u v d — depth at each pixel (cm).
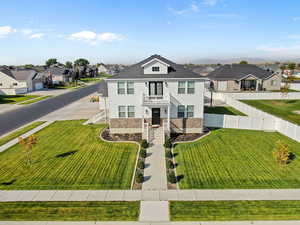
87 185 1478
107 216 1171
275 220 1128
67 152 2023
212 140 2297
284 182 1496
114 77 2394
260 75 5722
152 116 2514
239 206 1242
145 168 1728
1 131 2697
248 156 1919
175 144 2203
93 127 2805
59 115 3538
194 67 8950
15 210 1226
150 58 2667
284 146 1734
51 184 1490
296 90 5669
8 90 5728
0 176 1597
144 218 1152
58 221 1138
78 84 8462
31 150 2072
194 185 1476
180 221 1127
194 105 2441
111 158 1900
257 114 3061
